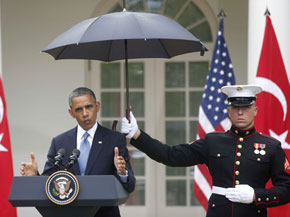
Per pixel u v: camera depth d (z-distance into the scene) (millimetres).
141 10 33031
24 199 12461
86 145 15117
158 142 16016
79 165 14930
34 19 32500
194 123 32750
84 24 14445
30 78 32406
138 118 32906
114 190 12336
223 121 23250
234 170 15461
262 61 21234
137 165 32594
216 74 23594
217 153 15766
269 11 22234
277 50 21250
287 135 20688
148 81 32906
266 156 15367
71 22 32469
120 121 32969
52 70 32438
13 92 32406
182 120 32781
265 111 20891
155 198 32406
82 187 12367
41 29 32469
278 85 21031
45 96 32375
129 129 15609
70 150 15055
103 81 33031
